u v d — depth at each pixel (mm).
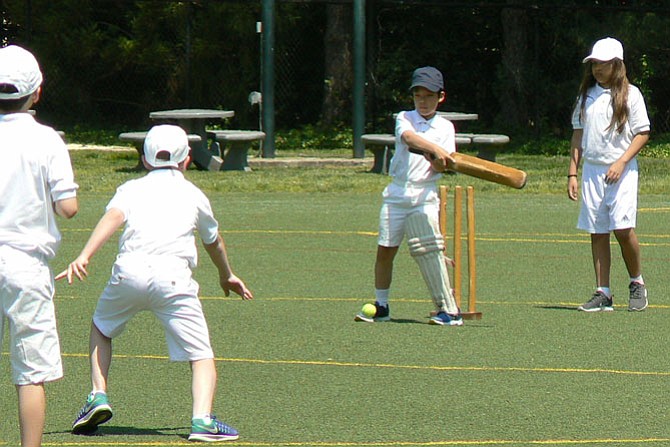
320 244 35969
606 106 26016
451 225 40312
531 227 40062
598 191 26203
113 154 65562
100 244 15570
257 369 20250
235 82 83750
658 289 29312
